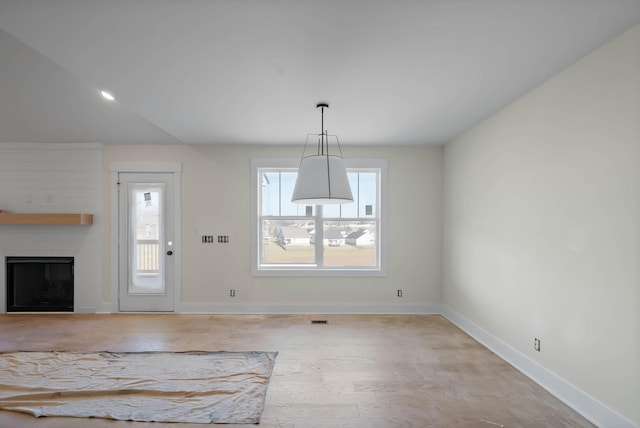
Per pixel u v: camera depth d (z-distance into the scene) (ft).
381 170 18.15
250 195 18.01
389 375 10.77
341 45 8.14
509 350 11.85
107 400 9.24
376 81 10.18
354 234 18.48
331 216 18.44
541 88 10.39
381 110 12.64
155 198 18.02
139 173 17.94
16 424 8.16
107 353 12.34
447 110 12.70
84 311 17.85
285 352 12.58
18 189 17.80
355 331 15.03
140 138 17.38
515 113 11.67
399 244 18.16
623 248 7.72
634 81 7.44
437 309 18.10
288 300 18.01
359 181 18.54
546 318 10.14
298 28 7.42
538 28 7.45
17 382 10.14
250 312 17.90
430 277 18.19
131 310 17.94
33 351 12.51
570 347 9.23
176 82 10.20
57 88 14.43
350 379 10.48
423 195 18.21
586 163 8.73
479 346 13.33
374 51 8.43
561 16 7.01
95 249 17.87
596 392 8.39
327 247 18.44
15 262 17.88
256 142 17.44
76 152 17.85
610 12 6.88
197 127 14.85
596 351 8.41
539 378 10.30
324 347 13.12
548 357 10.05
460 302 15.94
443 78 9.98
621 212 7.77
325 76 9.82
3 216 16.93
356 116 13.34
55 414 8.54
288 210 18.39
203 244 17.97
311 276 18.02
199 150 18.02
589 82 8.60
